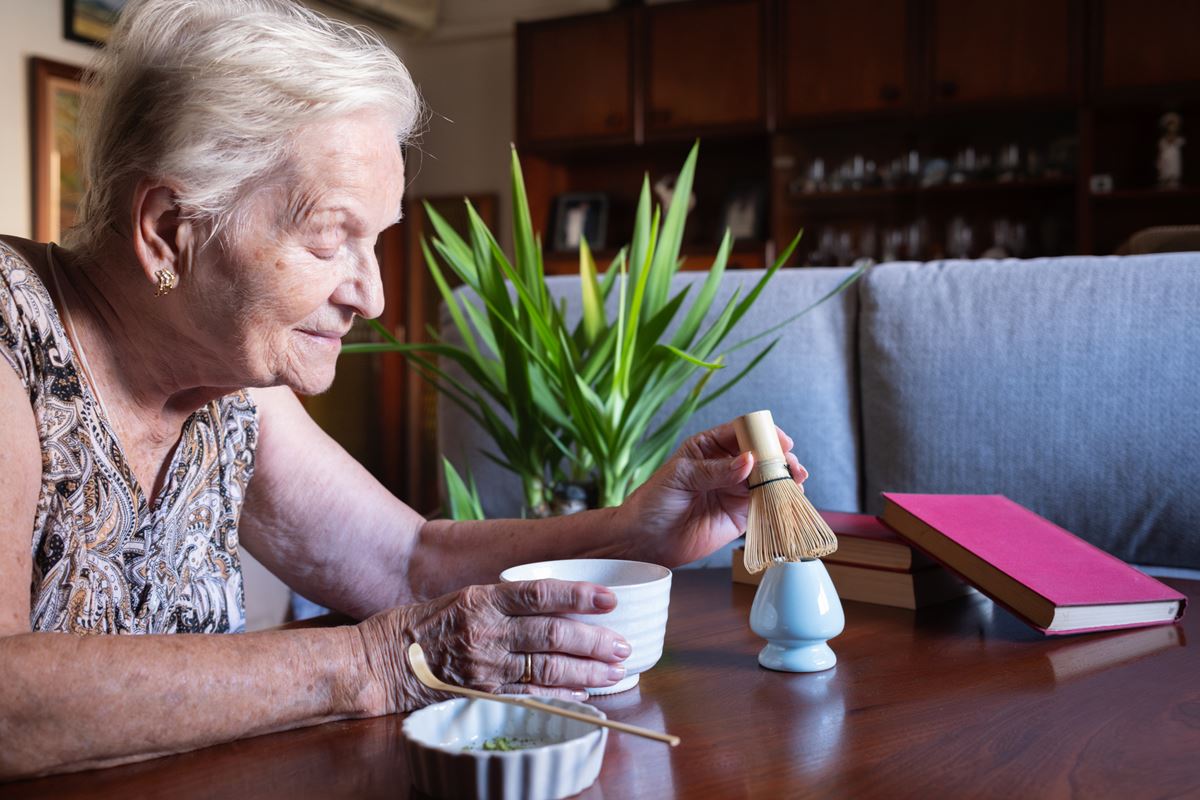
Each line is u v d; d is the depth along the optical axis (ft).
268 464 3.47
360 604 3.57
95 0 15.23
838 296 6.21
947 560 3.41
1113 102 14.52
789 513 2.70
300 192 2.49
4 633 2.14
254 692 2.20
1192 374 5.25
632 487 4.99
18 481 2.38
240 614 3.32
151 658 2.12
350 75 2.51
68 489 2.64
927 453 5.76
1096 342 5.45
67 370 2.63
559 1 19.34
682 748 2.16
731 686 2.63
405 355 5.20
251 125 2.42
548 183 19.13
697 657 2.92
